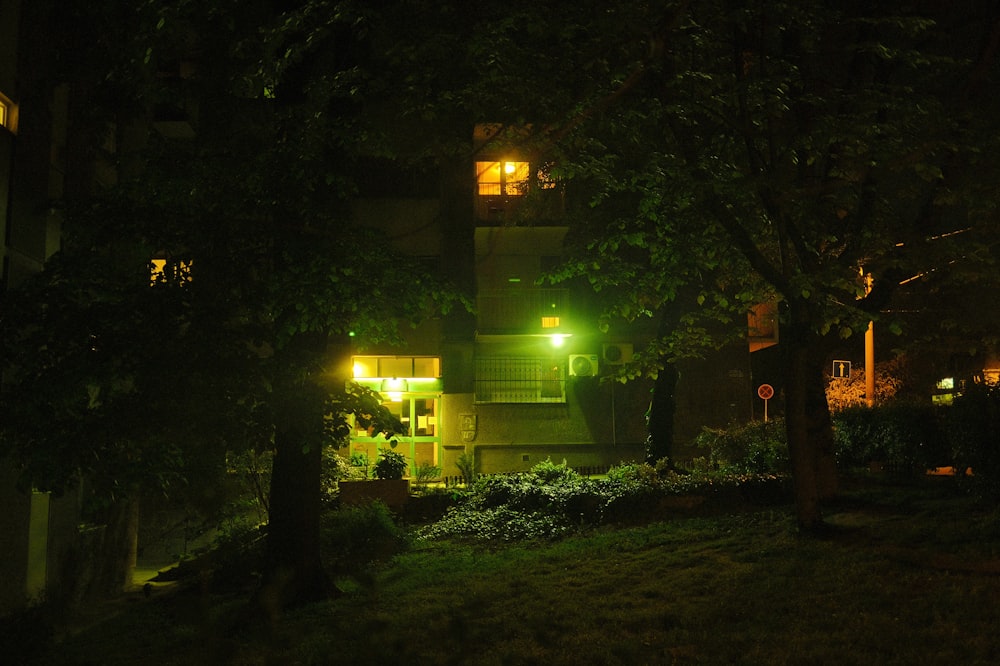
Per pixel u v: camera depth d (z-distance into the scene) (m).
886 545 10.98
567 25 11.28
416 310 11.32
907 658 6.97
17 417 8.91
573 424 28.59
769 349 38.84
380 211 27.48
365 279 10.17
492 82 12.08
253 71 10.73
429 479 25.78
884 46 12.20
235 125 11.23
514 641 8.15
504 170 26.44
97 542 16.23
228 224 9.77
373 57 12.79
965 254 12.02
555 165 14.23
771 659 7.22
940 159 13.51
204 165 10.26
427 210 27.59
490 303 28.55
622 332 28.56
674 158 12.52
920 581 9.21
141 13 10.25
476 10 12.34
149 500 17.36
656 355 15.49
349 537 15.94
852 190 13.21
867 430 18.11
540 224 25.56
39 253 14.58
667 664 7.30
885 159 11.48
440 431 28.61
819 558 10.73
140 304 9.20
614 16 10.04
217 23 11.19
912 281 16.23
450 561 14.12
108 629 11.52
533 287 28.47
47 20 14.55
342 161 11.23
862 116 11.62
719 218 12.26
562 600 10.12
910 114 12.15
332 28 11.15
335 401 9.85
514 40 12.21
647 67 5.88
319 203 10.73
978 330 14.88
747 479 16.38
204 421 8.88
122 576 16.67
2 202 13.34
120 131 14.92
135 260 10.47
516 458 28.41
